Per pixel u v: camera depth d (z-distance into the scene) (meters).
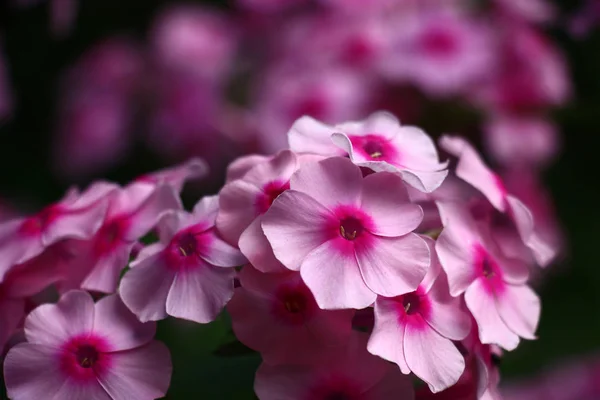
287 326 0.28
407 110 0.43
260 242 0.28
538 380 0.48
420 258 0.28
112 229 0.30
